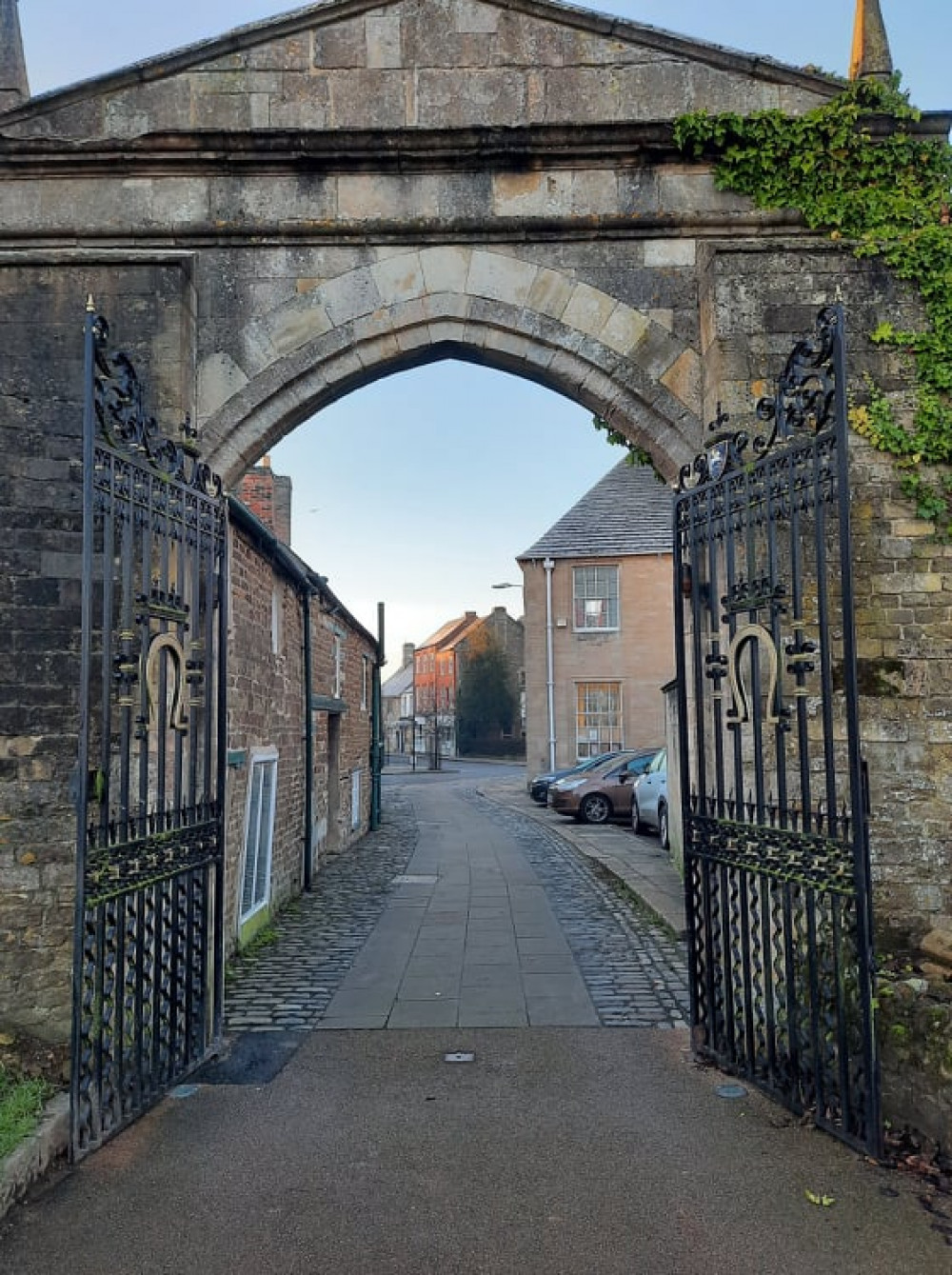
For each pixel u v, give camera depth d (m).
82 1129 4.15
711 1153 4.10
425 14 6.26
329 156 6.09
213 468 6.00
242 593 8.24
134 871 4.49
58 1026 5.41
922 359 5.86
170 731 5.90
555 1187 3.84
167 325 5.92
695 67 6.21
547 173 6.18
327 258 6.17
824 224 6.04
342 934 8.92
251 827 8.62
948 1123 3.91
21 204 6.12
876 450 5.82
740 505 5.07
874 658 5.68
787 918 4.48
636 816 16.73
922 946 5.26
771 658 4.69
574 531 26.52
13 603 5.64
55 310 5.93
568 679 25.95
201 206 6.14
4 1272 3.29
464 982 7.01
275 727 9.92
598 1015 6.11
